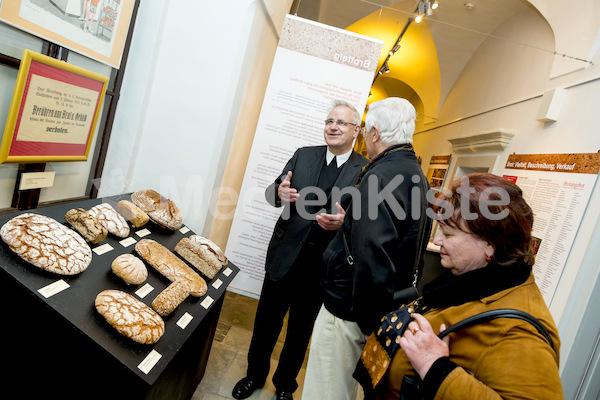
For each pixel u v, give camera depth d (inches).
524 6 119.0
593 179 79.7
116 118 73.4
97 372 39.6
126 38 69.7
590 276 77.3
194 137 76.4
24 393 40.9
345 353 54.5
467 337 31.8
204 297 59.3
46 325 38.7
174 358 47.5
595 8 87.5
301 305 73.9
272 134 86.1
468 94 149.4
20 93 44.0
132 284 48.1
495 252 32.3
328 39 83.6
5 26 42.5
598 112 81.5
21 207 53.1
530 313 29.9
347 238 53.8
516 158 108.0
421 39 145.7
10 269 38.1
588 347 78.3
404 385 34.3
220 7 73.1
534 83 108.0
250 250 90.7
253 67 90.8
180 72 74.9
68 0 49.1
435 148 167.9
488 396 27.6
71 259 42.1
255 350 76.0
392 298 49.3
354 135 74.4
